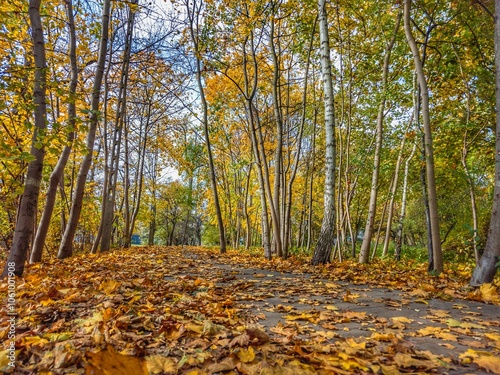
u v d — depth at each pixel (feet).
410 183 43.45
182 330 7.83
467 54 26.50
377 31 33.14
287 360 6.34
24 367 5.88
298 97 54.03
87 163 28.58
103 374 4.39
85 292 11.95
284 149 59.06
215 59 33.47
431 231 22.30
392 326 9.20
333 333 8.28
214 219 98.12
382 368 5.99
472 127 24.73
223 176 86.38
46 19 24.47
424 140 23.77
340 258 36.52
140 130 66.03
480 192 37.73
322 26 25.36
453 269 26.45
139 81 45.75
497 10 15.43
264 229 34.76
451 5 24.98
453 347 7.48
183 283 14.99
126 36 41.52
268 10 31.40
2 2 17.61
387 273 21.62
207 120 44.62
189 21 37.60
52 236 59.41
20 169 17.70
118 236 83.66
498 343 7.48
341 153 40.83
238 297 12.84
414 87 28.60
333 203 24.56
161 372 5.79
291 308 11.11
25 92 16.81
